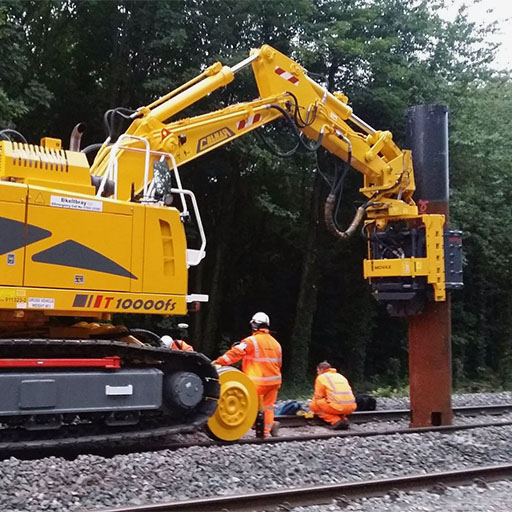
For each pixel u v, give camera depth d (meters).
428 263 10.18
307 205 21.64
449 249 10.40
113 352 7.39
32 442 6.86
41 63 17.69
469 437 8.95
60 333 7.71
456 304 25.84
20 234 6.69
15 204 6.68
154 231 7.49
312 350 24.30
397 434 9.07
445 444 8.41
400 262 10.27
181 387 7.61
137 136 8.42
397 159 10.45
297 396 19.38
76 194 7.05
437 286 10.22
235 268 22.92
